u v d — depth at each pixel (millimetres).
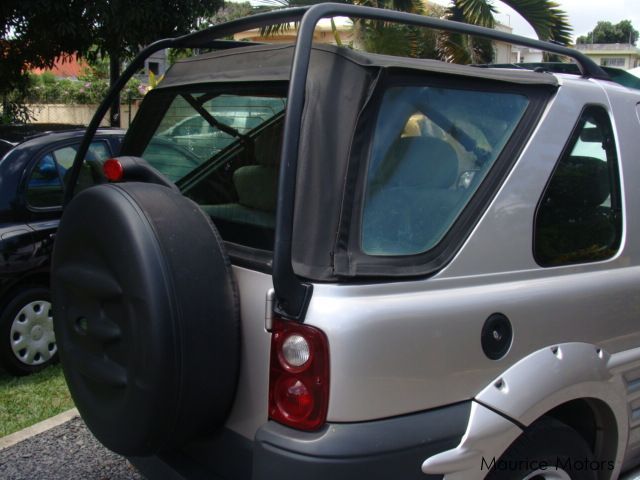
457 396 2211
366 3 8344
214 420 2258
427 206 2287
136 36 8008
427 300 2154
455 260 2270
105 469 3637
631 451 3000
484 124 2467
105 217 2213
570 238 2645
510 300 2354
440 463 2111
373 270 2094
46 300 5000
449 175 2357
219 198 2738
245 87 2664
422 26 2414
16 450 3803
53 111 16484
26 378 4883
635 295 2826
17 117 10320
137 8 7703
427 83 2338
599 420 2746
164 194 2287
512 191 2445
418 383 2115
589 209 2730
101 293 2238
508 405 2271
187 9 8242
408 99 2287
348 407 2000
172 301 2062
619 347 2766
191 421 2170
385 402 2055
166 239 2127
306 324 2008
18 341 4848
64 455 3768
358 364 1994
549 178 2561
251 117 2639
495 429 2229
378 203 2186
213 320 2137
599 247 2752
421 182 2293
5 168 4812
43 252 4852
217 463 2346
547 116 2598
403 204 2238
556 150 2596
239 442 2254
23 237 4746
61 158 5172
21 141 5020
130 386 2164
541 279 2504
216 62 2912
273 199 2451
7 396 4555
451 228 2316
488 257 2354
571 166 2662
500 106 2518
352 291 2043
